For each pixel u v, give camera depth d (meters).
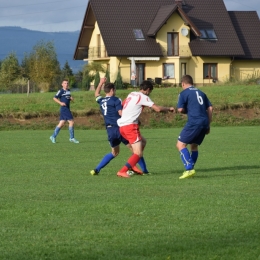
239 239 13.33
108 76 108.44
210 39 120.38
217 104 69.56
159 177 23.70
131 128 23.62
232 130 56.06
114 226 14.61
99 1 119.81
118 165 28.50
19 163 29.67
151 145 39.94
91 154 34.41
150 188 20.48
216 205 17.09
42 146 39.91
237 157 31.83
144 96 23.66
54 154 34.44
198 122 23.05
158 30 114.75
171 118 65.62
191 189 20.16
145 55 114.75
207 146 38.50
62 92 42.78
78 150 36.94
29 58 125.94
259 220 15.13
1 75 130.00
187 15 121.50
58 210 16.55
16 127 62.34
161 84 110.44
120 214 15.96
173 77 117.81
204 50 118.75
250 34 127.31
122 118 23.81
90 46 126.94
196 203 17.39
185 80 23.50
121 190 20.12
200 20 122.69
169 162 29.84
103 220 15.29
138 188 20.53
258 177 23.52
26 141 44.28
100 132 55.94
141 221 15.12
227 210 16.34
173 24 117.69
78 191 20.00
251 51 124.44
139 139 23.70
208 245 12.85
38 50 125.31
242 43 125.50
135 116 23.67
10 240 13.43
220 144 40.06
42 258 12.09
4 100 71.06
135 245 12.91
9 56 133.25
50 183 22.19
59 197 18.70
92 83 114.25
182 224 14.76
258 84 91.00
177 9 117.00
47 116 65.31
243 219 15.22
